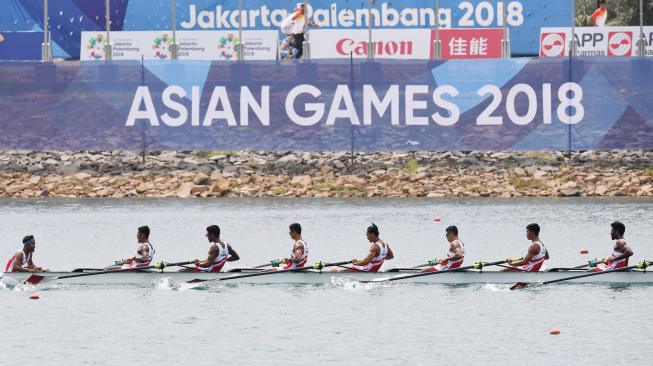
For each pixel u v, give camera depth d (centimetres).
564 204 17325
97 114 18600
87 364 9106
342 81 18425
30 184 18488
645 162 18788
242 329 10131
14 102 18638
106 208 17250
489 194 18112
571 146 18250
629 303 10994
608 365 9025
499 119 18288
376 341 9719
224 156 19238
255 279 12056
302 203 17650
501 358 9225
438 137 18375
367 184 18488
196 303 11162
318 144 18475
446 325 10244
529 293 11525
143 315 10650
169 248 14200
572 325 10188
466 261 13325
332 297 11412
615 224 11912
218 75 18475
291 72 18488
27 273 11994
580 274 11869
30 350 9481
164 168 18938
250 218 16300
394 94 18362
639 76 18162
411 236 14800
